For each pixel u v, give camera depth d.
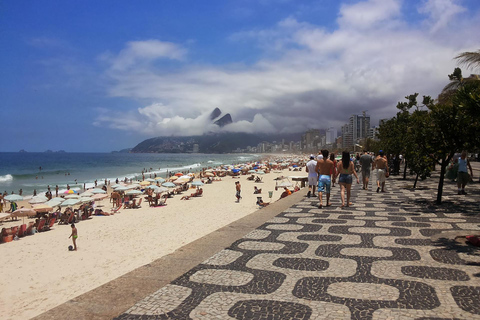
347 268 3.97
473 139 8.32
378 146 39.03
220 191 34.38
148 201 26.69
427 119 9.45
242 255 4.59
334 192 13.25
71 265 11.16
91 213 22.23
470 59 10.16
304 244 5.14
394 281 3.51
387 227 6.23
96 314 2.87
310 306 2.97
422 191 12.70
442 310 2.82
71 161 156.50
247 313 2.85
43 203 24.06
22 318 7.13
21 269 11.02
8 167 103.62
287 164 85.94
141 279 3.70
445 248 4.64
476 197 10.38
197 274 3.85
